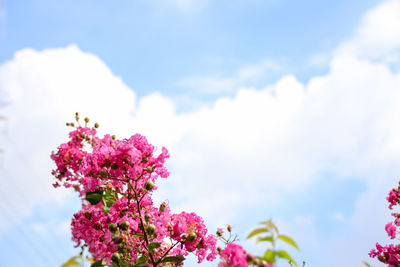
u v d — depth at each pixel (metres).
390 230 6.06
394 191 6.36
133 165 4.67
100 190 5.16
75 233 4.83
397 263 5.70
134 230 4.72
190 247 4.88
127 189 4.91
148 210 4.86
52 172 5.77
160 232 4.64
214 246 4.92
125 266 4.57
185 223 4.80
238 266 3.11
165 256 4.89
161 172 4.84
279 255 2.95
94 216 4.83
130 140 4.81
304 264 3.95
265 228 2.98
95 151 4.79
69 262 3.74
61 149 5.82
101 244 4.70
